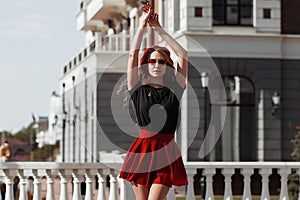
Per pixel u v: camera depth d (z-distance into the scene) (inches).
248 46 1301.7
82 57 1224.2
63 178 506.3
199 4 1277.1
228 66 1294.3
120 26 1713.8
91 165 507.8
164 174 405.1
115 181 511.5
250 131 1300.4
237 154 1289.4
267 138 1302.9
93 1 1796.3
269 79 1310.3
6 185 503.8
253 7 1304.1
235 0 1298.0
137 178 408.2
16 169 503.2
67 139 1610.5
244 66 1299.2
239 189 1070.4
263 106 1302.9
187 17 1269.7
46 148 2425.0
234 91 1301.7
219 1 1290.6
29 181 537.6
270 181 1052.5
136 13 1525.6
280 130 1309.1
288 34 1318.9
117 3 1616.6
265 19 1310.3
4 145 956.0
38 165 503.8
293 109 1320.1
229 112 1296.8
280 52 1314.0
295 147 1269.7
